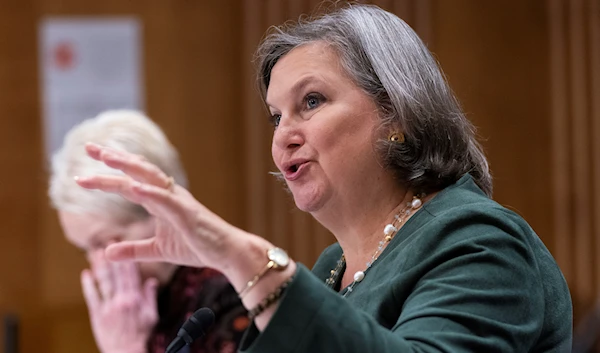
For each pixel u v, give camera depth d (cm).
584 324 546
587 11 937
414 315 229
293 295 212
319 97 290
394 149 283
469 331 224
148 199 210
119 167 219
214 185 952
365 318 216
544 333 260
